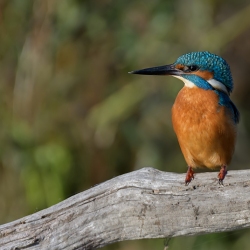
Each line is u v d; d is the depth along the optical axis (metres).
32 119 13.29
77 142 13.52
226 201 7.55
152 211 7.62
